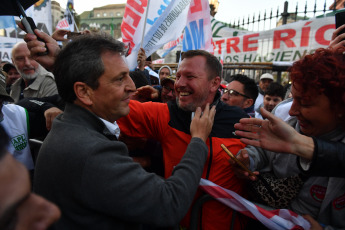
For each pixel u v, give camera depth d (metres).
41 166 0.83
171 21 2.67
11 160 0.33
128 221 0.82
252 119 1.00
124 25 2.81
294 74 0.94
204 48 2.45
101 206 0.77
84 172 0.75
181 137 1.34
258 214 1.19
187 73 1.31
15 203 0.30
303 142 0.90
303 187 1.15
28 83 2.53
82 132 0.83
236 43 5.40
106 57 0.85
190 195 0.92
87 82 0.85
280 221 1.15
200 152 1.02
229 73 6.79
